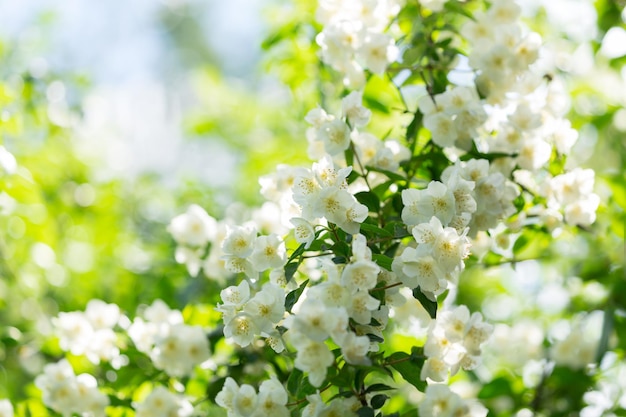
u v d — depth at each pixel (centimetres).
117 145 185
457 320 88
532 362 129
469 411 87
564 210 109
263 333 89
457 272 88
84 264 147
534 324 134
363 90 108
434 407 87
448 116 101
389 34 112
